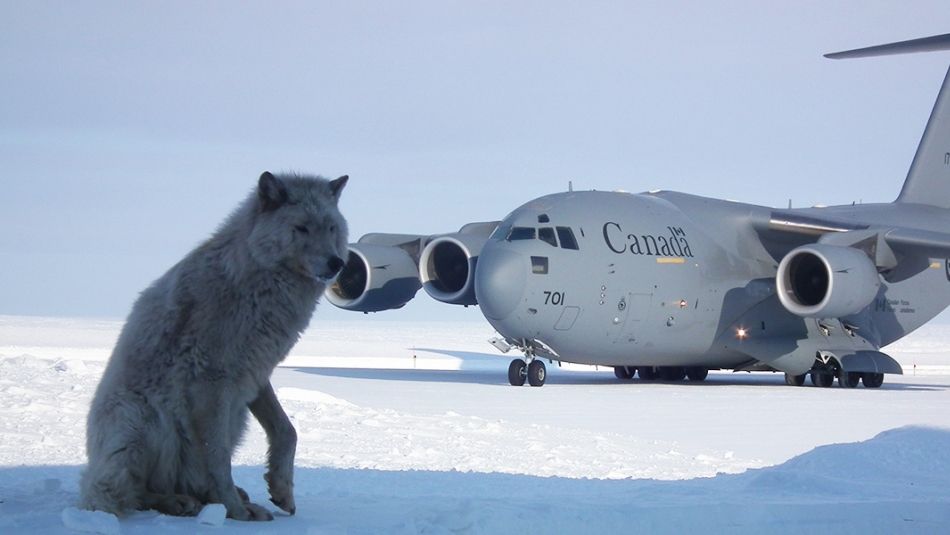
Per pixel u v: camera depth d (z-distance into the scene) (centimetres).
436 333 7231
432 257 2534
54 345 4056
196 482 562
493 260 2202
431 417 1332
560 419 1512
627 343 2355
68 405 1210
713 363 2612
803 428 1467
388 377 2495
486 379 2509
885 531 603
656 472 962
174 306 552
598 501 677
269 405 583
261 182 558
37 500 596
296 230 556
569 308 2227
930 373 3809
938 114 2939
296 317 571
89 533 495
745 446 1248
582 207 2322
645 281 2322
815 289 2431
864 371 2473
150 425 546
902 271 2567
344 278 2628
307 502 638
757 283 2522
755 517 604
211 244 567
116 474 539
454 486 800
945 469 955
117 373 554
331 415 1282
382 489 773
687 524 585
